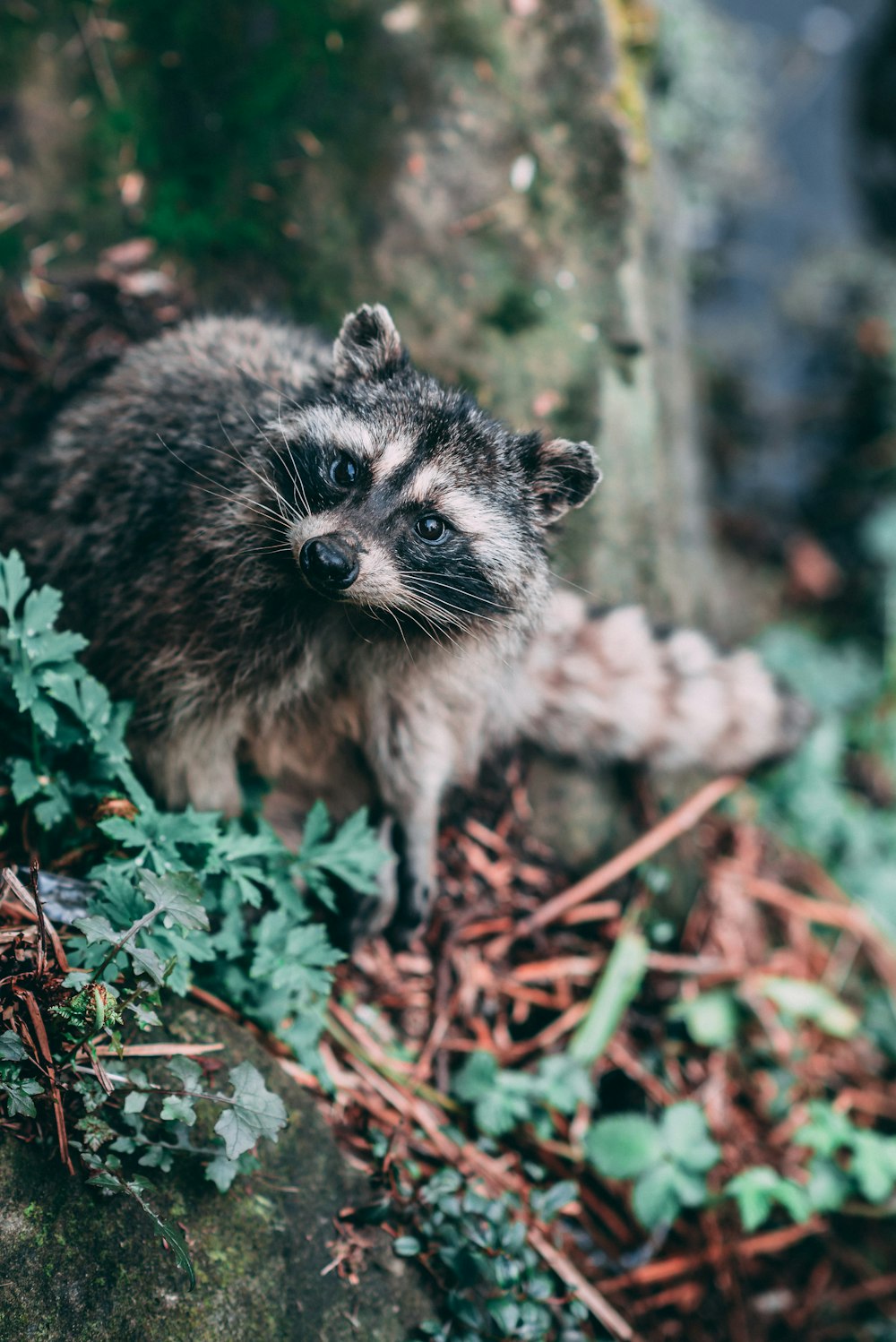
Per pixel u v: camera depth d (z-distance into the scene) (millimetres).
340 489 1236
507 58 1487
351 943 1319
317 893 1239
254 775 1331
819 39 2260
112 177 1493
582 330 1489
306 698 1296
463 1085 1300
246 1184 1170
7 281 1438
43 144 1483
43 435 1360
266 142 1491
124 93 1502
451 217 1483
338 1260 1189
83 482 1311
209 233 1481
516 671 1362
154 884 1126
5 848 1199
